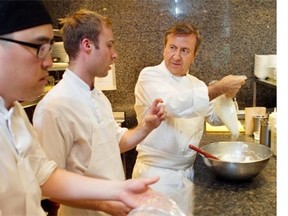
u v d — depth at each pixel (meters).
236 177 1.31
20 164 0.81
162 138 1.57
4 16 0.66
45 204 1.57
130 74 2.55
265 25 2.46
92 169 1.18
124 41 2.51
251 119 2.09
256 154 1.53
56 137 1.10
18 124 0.83
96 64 1.20
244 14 2.45
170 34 1.57
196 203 1.17
